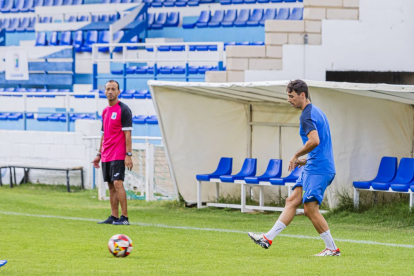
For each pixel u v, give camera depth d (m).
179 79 28.50
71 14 36.53
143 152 21.56
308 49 20.89
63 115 28.72
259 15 31.70
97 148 23.92
